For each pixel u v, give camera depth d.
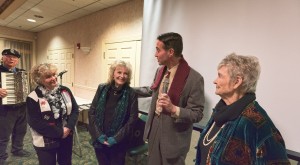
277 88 1.54
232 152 0.84
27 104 1.61
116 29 3.56
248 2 1.68
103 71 3.87
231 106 0.90
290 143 1.48
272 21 1.56
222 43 1.83
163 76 1.54
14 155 2.79
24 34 6.14
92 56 4.16
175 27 2.18
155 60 2.36
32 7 3.85
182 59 1.46
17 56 2.46
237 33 1.74
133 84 3.27
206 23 1.94
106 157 1.84
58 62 5.35
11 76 2.34
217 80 0.94
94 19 4.06
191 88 1.39
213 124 1.05
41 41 6.17
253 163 0.81
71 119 1.78
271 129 0.83
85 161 2.75
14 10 4.00
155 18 2.38
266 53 1.59
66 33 4.96
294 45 1.46
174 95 1.40
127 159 2.78
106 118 1.80
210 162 0.91
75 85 4.71
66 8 3.81
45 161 1.67
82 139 3.49
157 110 1.45
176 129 1.41
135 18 3.21
